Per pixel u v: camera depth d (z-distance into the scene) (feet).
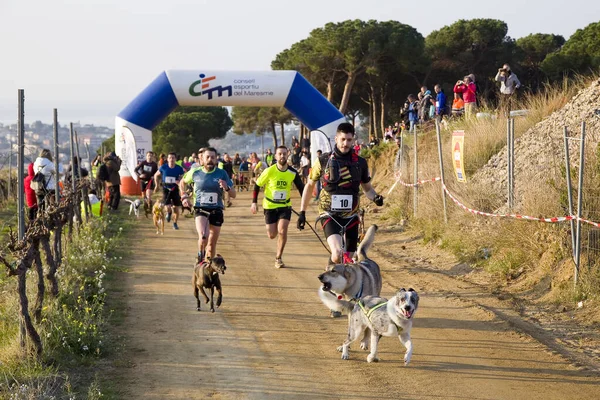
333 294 22.11
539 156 41.34
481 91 144.25
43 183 43.75
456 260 37.65
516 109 59.62
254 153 108.99
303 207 27.43
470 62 146.41
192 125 221.25
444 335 24.59
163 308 28.78
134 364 21.62
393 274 35.55
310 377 20.45
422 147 61.82
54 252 32.68
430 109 73.46
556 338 23.99
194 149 217.56
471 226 40.50
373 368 21.16
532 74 150.00
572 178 31.37
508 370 20.84
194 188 31.60
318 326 26.05
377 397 18.85
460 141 39.45
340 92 146.82
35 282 27.61
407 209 52.42
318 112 78.07
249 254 42.42
